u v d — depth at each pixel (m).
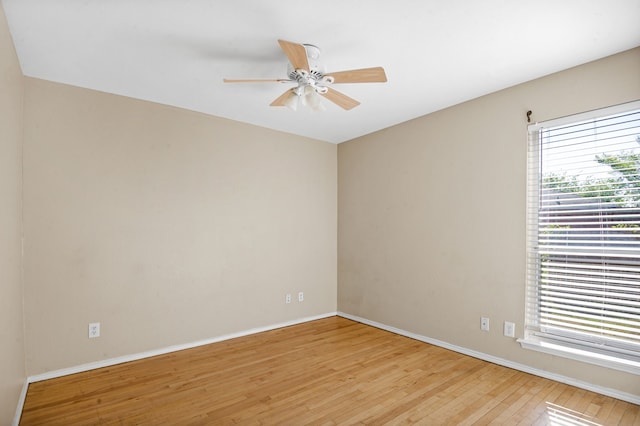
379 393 2.44
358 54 2.34
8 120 1.97
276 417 2.14
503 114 2.93
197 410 2.21
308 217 4.38
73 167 2.78
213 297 3.53
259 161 3.92
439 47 2.25
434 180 3.48
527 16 1.91
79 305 2.78
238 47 2.25
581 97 2.50
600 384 2.39
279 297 4.07
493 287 2.98
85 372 2.76
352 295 4.43
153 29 2.04
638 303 2.27
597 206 2.47
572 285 2.58
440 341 3.39
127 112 3.05
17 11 1.85
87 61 2.42
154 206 3.18
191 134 3.41
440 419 2.12
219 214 3.59
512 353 2.85
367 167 4.25
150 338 3.13
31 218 2.58
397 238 3.85
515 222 2.85
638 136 2.29
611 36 2.12
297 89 2.31
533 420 2.09
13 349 2.04
